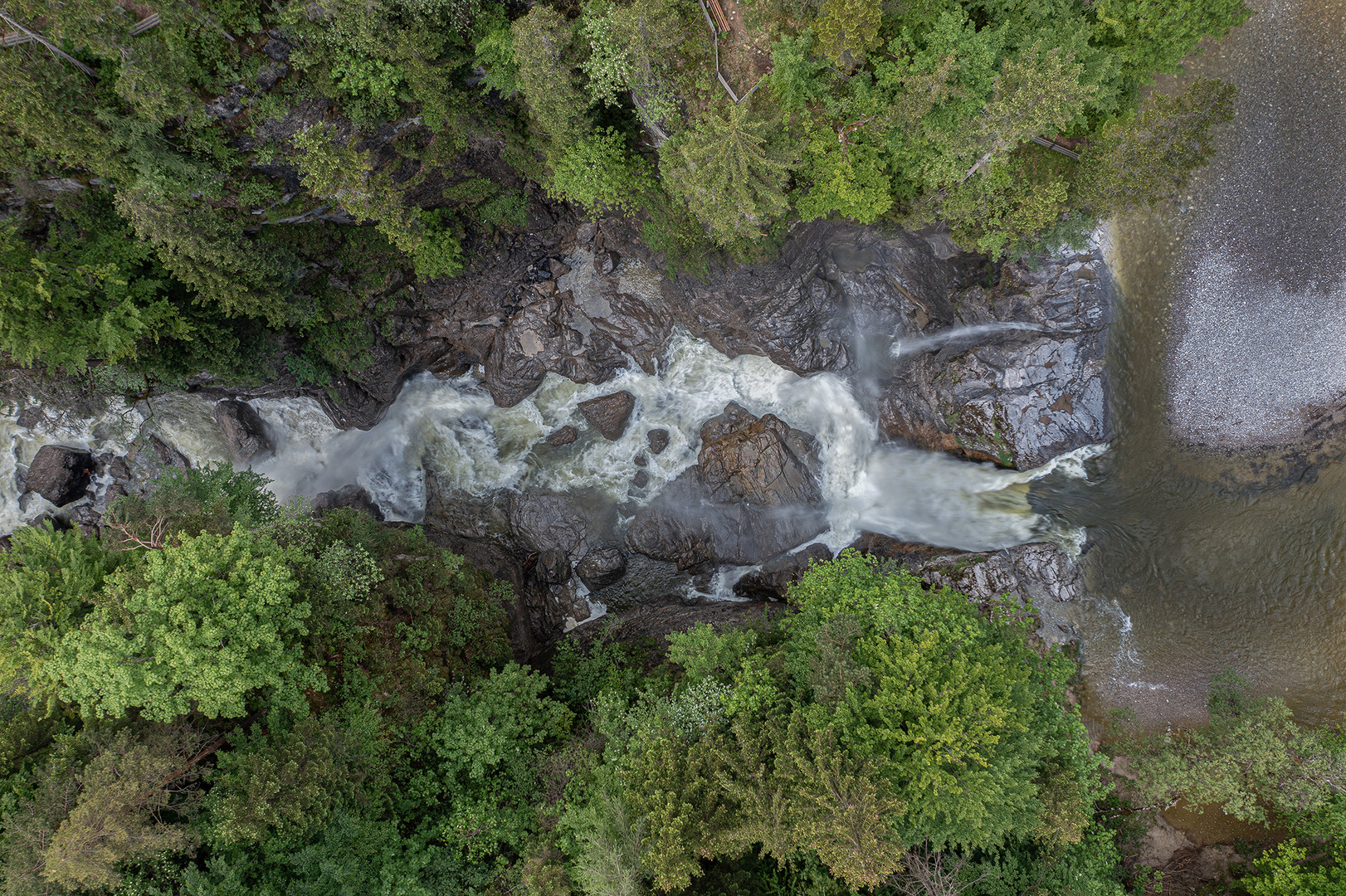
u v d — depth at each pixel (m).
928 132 19.31
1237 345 25.91
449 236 27.98
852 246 28.84
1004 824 16.86
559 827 18.66
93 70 17.50
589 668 25.62
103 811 14.97
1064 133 23.08
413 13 19.14
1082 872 19.50
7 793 16.27
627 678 24.41
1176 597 26.20
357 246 27.73
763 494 30.69
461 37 20.72
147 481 29.81
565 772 19.80
